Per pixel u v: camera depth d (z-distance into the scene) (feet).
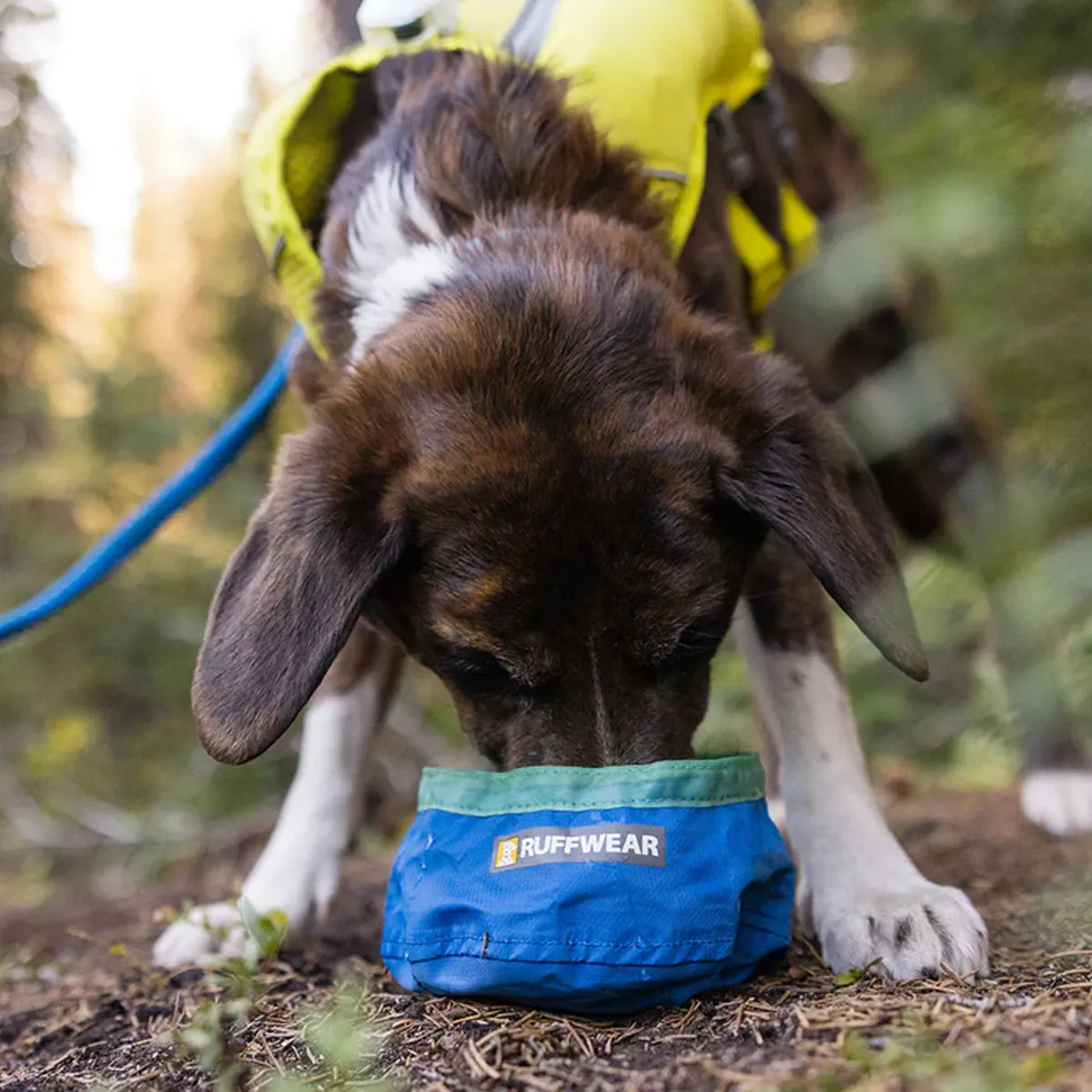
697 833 2.11
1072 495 3.03
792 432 2.44
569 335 2.41
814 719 2.71
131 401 6.77
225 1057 2.10
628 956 2.04
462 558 2.33
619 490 2.31
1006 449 3.73
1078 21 3.27
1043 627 3.33
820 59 5.08
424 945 2.17
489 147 2.80
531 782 2.16
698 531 2.36
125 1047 2.30
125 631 6.63
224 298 7.88
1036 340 3.00
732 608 2.49
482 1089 1.83
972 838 3.53
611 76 2.93
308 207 3.05
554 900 2.05
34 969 3.25
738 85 3.32
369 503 2.37
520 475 2.31
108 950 3.31
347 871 3.92
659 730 2.36
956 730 5.29
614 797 2.11
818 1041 1.86
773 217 3.45
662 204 2.84
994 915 2.67
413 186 2.78
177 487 3.38
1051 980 2.10
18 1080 2.22
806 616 2.78
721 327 2.61
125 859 6.04
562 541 2.30
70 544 6.72
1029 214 2.26
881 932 2.29
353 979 2.43
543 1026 2.05
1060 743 3.63
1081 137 2.13
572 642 2.33
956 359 3.37
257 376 7.77
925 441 3.75
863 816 2.58
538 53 2.99
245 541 2.37
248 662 2.23
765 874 2.18
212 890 3.97
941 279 3.64
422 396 2.39
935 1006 1.95
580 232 2.63
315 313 2.83
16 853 6.16
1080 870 2.93
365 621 2.78
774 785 3.46
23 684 6.82
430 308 2.52
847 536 2.36
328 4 3.94
